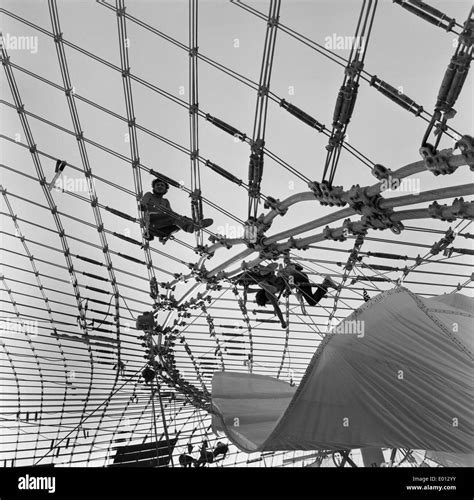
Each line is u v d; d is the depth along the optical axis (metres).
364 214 9.41
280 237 12.82
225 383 16.19
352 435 9.53
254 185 11.48
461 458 12.88
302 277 15.89
